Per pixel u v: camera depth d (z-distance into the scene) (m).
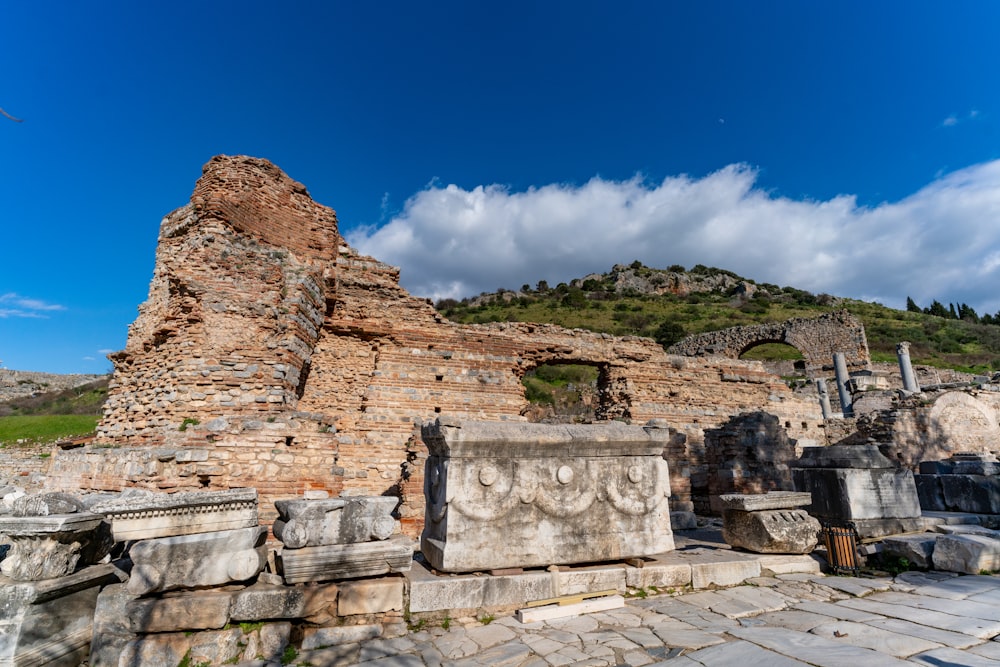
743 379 17.27
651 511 6.18
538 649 4.23
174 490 8.56
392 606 4.77
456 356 13.48
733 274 100.00
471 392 13.26
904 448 19.27
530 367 14.65
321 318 12.76
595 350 15.36
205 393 9.94
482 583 5.08
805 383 34.00
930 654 3.87
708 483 13.45
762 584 6.12
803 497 7.47
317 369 12.83
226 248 11.27
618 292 81.62
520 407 13.69
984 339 49.81
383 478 11.64
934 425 20.05
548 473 5.77
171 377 10.10
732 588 6.00
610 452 6.11
